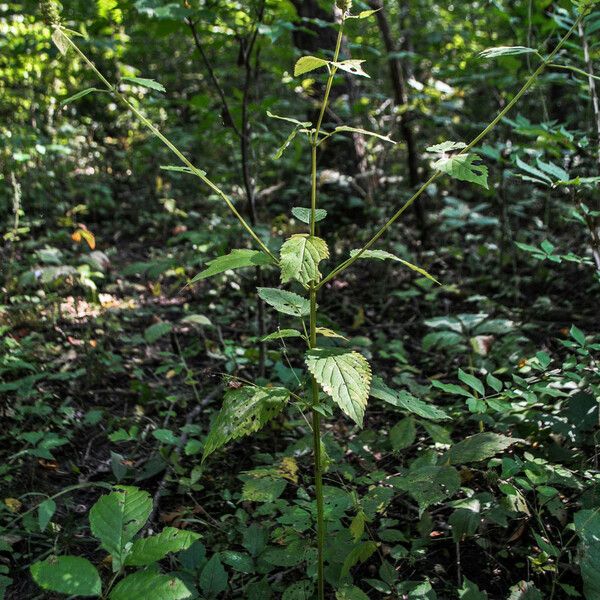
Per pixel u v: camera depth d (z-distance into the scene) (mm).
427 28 8758
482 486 2639
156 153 7566
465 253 5793
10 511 2598
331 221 6254
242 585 2301
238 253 1895
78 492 2891
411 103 5965
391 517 2615
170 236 6625
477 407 2355
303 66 1733
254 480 2197
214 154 7953
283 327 4418
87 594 1512
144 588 1510
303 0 5492
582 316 4250
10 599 2293
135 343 4254
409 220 6582
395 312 4879
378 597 2295
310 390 2152
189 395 3732
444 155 1811
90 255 4797
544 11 4562
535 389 2562
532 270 5191
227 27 3773
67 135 7785
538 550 2371
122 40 5578
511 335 3779
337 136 6016
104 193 7250
